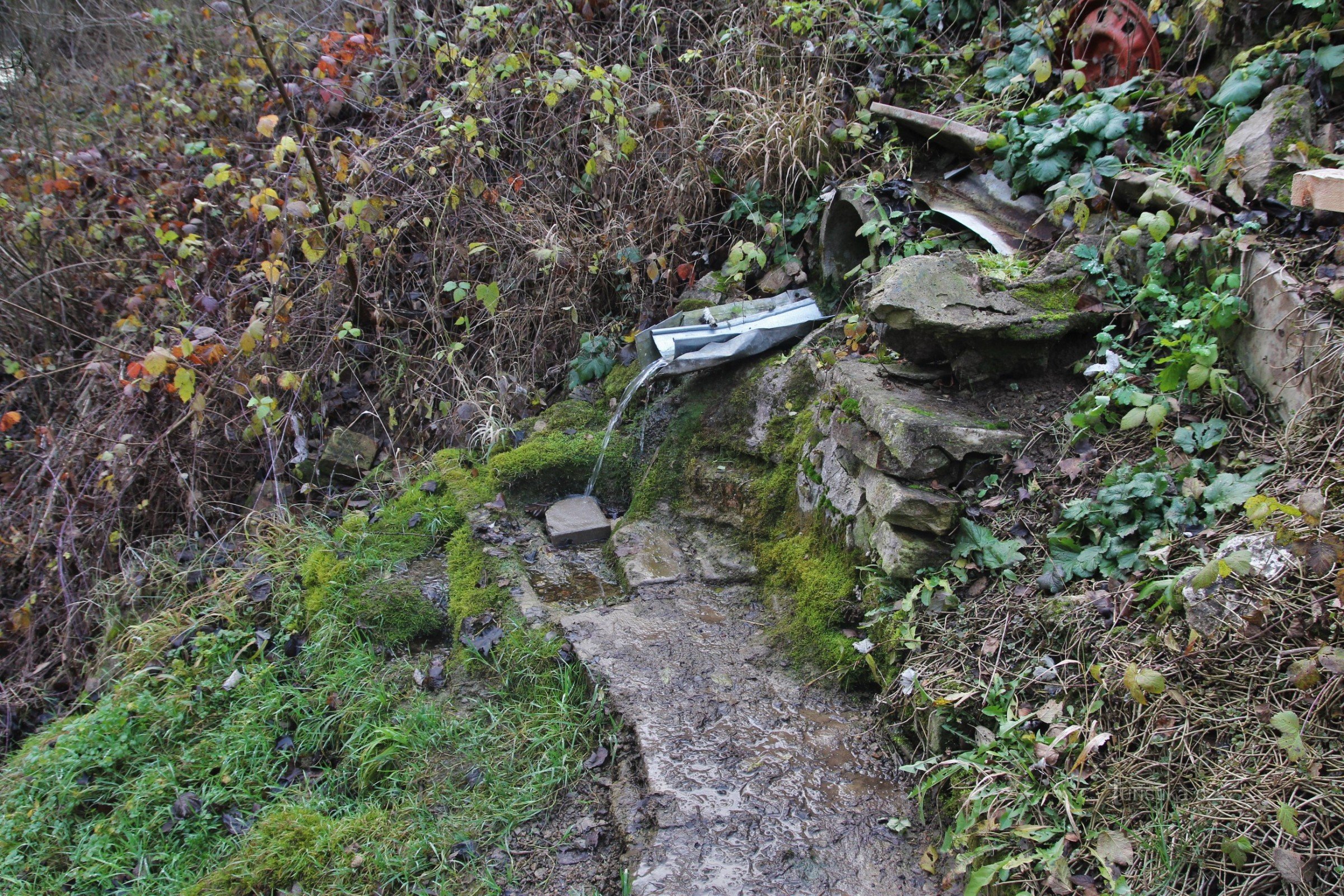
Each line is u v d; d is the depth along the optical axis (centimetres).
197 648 374
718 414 424
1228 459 273
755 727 291
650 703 302
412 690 346
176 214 553
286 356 518
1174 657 236
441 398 505
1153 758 224
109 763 335
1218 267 297
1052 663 258
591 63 558
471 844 275
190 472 486
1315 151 291
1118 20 399
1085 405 304
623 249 497
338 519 459
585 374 490
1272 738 211
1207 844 203
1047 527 288
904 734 279
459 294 496
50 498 480
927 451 299
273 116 443
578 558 404
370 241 511
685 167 501
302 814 293
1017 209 386
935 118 427
